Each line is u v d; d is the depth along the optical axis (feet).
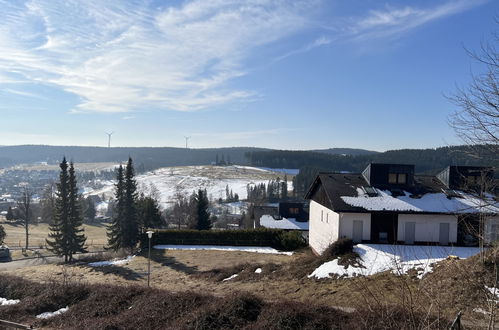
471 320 29.32
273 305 44.86
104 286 62.85
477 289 28.96
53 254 150.61
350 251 75.00
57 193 132.36
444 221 82.23
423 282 31.86
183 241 129.49
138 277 87.35
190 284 76.02
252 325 40.88
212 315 43.98
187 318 44.42
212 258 105.91
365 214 82.94
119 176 142.10
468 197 32.14
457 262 33.42
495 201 27.02
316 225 105.91
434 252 72.79
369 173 93.66
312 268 71.82
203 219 174.09
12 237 206.49
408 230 82.64
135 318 47.14
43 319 50.67
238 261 100.17
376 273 59.88
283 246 121.49
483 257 28.66
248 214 241.96
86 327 45.60
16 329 45.09
